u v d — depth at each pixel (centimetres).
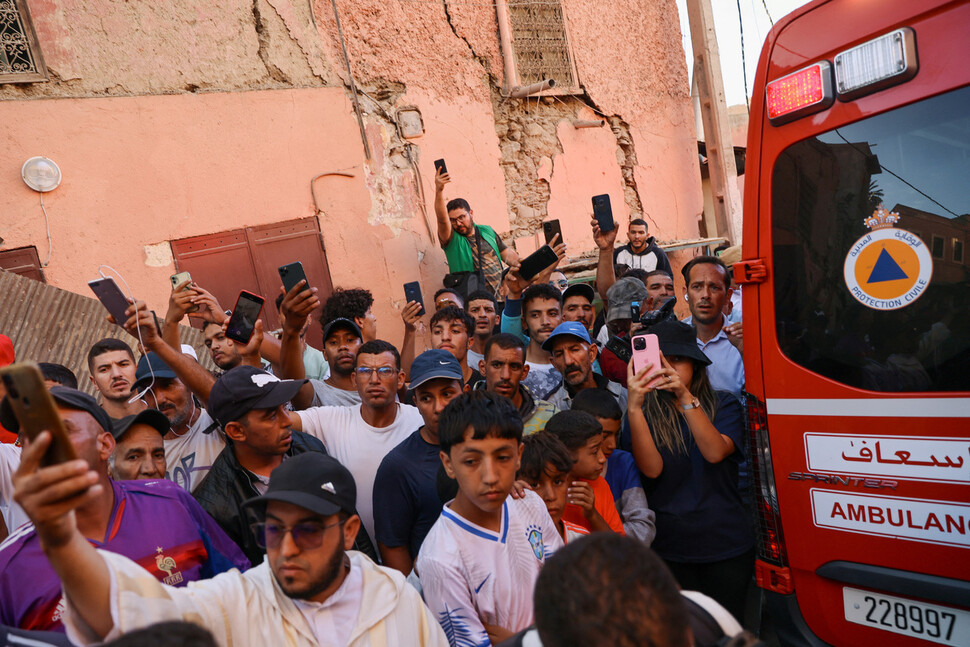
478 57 870
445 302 575
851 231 284
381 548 309
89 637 152
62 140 611
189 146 669
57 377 355
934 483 261
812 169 295
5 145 588
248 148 700
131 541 222
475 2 868
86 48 626
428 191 812
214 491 276
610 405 346
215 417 282
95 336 524
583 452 313
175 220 659
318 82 746
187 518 236
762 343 310
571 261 901
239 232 690
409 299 559
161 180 654
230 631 176
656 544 363
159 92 658
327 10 753
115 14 640
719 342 457
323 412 358
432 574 230
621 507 348
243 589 184
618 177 1009
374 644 192
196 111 674
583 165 967
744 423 369
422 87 819
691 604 164
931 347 264
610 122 1007
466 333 460
